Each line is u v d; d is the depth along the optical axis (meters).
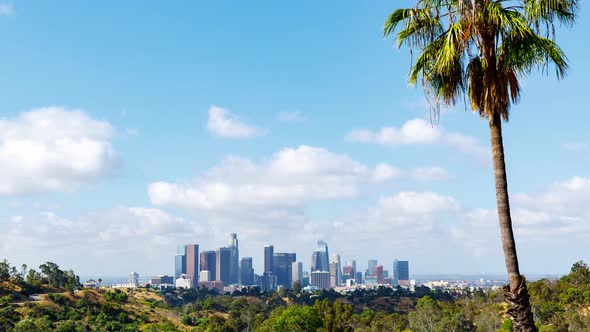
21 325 166.75
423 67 22.16
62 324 187.62
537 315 146.00
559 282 181.12
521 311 18.97
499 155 20.27
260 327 170.75
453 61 20.73
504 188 20.02
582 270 181.00
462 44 20.33
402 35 22.06
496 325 134.50
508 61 20.61
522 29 19.62
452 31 20.27
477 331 139.75
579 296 157.00
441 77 22.11
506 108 20.95
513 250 19.47
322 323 129.50
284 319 134.38
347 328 126.44
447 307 191.12
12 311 190.38
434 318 161.88
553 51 20.77
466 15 20.03
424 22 21.67
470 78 21.22
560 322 135.62
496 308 156.38
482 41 20.39
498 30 20.33
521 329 18.81
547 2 19.92
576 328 124.38
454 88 21.69
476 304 188.88
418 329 159.75
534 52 21.08
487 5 20.20
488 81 20.41
